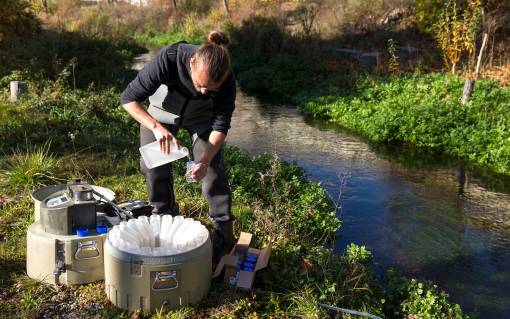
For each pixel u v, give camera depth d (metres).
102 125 8.67
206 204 5.51
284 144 10.61
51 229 3.78
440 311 4.14
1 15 15.22
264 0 33.97
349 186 8.07
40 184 5.83
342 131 12.01
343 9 23.31
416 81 13.96
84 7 42.19
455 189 8.16
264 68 19.23
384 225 6.58
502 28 17.42
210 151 3.65
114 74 14.27
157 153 3.64
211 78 3.14
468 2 15.43
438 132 10.73
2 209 5.15
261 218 5.10
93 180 6.14
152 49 29.56
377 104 13.29
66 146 7.39
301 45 20.17
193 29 33.84
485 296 5.05
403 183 8.34
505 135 10.06
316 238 5.71
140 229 3.64
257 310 3.72
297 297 3.82
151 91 3.57
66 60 14.59
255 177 6.55
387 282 4.60
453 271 5.51
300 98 15.43
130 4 42.94
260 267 3.93
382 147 10.62
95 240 3.75
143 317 3.44
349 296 4.03
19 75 11.91
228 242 4.12
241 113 13.98
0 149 6.88
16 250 4.33
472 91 12.16
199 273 3.53
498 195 7.94
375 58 17.75
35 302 3.58
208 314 3.54
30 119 8.34
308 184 6.91
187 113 3.76
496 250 6.04
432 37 18.30
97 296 3.67
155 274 3.36
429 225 6.68
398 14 21.64
